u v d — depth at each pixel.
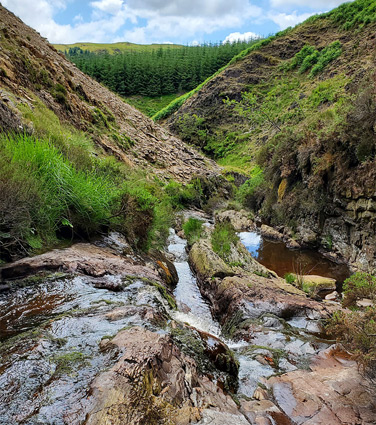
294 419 2.41
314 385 2.95
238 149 45.47
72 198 4.99
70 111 15.65
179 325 3.19
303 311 5.56
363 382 2.97
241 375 3.18
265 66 54.06
